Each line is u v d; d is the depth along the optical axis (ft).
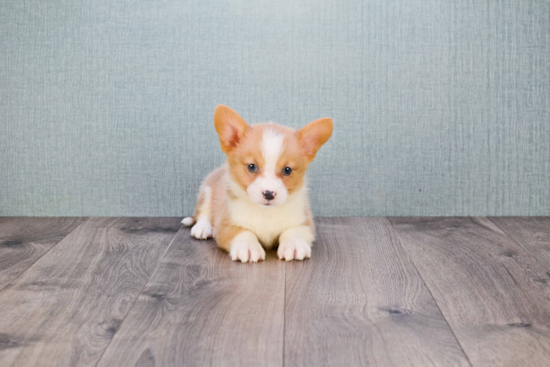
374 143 6.69
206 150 6.68
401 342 3.28
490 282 4.34
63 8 6.46
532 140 6.72
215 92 6.60
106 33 6.50
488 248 5.34
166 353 3.14
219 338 3.33
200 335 3.37
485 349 3.19
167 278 4.43
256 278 4.43
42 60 6.54
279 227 5.24
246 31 6.52
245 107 6.63
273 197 4.71
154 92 6.59
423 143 6.70
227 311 3.74
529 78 6.62
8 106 6.63
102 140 6.67
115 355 3.12
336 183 6.75
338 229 6.16
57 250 5.26
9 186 6.77
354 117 6.64
